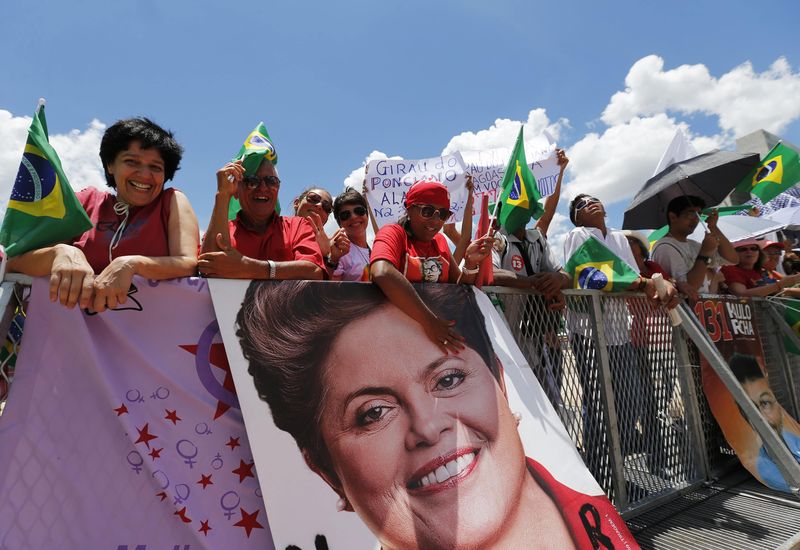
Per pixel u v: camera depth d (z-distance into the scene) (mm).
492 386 2576
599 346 3430
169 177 2316
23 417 1707
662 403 3850
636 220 5633
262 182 2668
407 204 2760
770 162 6156
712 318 4602
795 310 5230
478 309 2775
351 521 1956
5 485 1641
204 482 1898
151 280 1975
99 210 2230
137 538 1782
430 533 2096
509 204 3766
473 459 2344
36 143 1940
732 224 6504
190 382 1973
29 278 1825
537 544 2285
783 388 5156
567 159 4531
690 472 3939
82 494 1739
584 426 3236
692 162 5379
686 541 3053
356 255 3717
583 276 3633
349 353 2248
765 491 3822
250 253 2693
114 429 1827
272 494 1852
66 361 1804
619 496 3252
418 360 2396
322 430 2055
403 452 2189
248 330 2055
